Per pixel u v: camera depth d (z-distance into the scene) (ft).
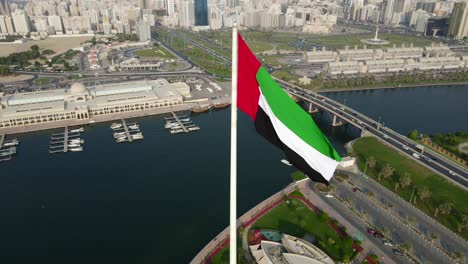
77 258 606.14
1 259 606.55
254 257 568.41
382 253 590.14
